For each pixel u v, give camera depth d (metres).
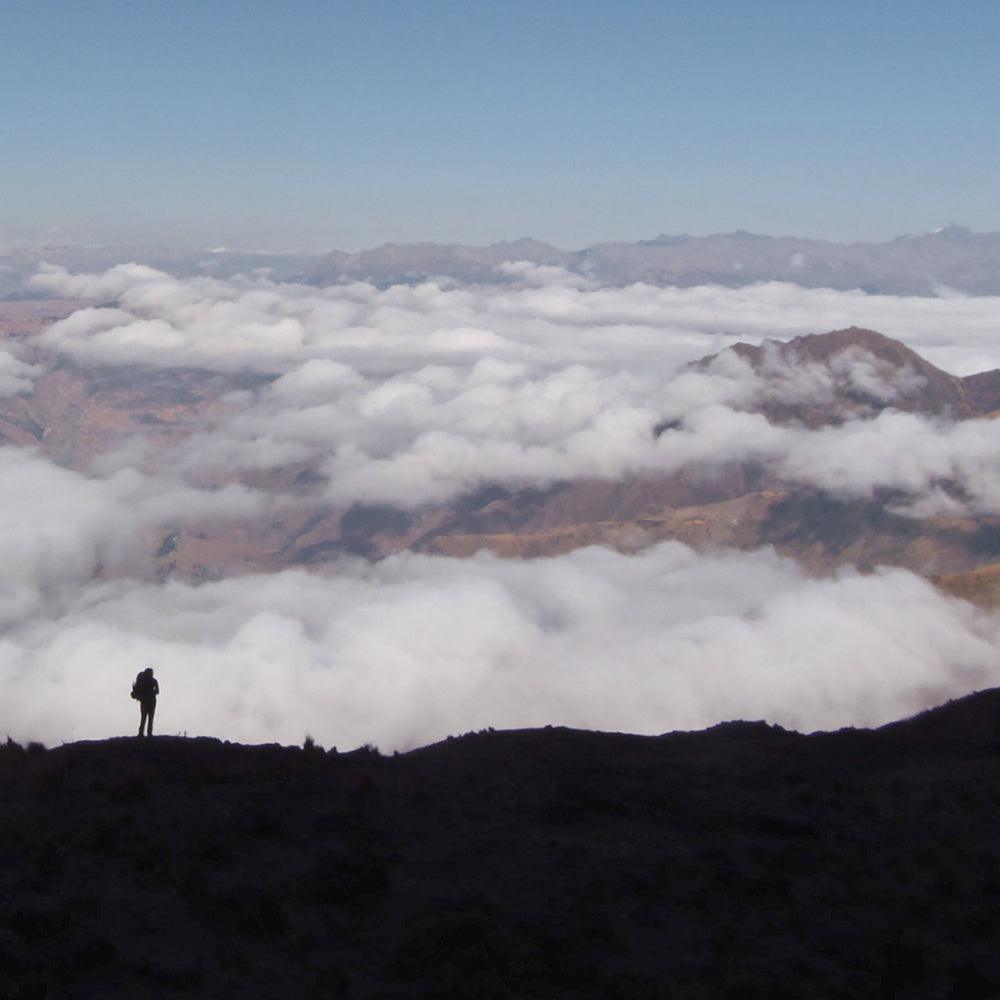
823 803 17.91
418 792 16.06
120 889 10.88
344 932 10.42
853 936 11.62
